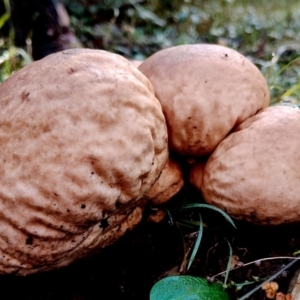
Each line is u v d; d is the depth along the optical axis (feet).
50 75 0.71
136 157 0.72
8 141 0.69
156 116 0.78
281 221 0.86
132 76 0.76
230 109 0.88
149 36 2.54
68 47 1.76
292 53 2.04
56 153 0.67
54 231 0.72
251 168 0.82
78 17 2.53
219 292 0.80
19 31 1.76
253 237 0.93
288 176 0.80
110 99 0.70
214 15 2.91
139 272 0.95
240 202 0.84
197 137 0.90
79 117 0.68
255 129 0.85
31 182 0.68
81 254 0.83
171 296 0.78
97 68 0.72
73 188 0.68
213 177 0.88
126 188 0.75
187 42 2.44
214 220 0.97
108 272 0.95
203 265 0.92
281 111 0.87
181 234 0.96
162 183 0.92
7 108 0.71
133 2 2.75
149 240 0.98
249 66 0.93
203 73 0.88
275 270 0.88
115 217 0.82
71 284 0.92
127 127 0.71
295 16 3.12
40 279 0.90
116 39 2.37
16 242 0.71
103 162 0.69
